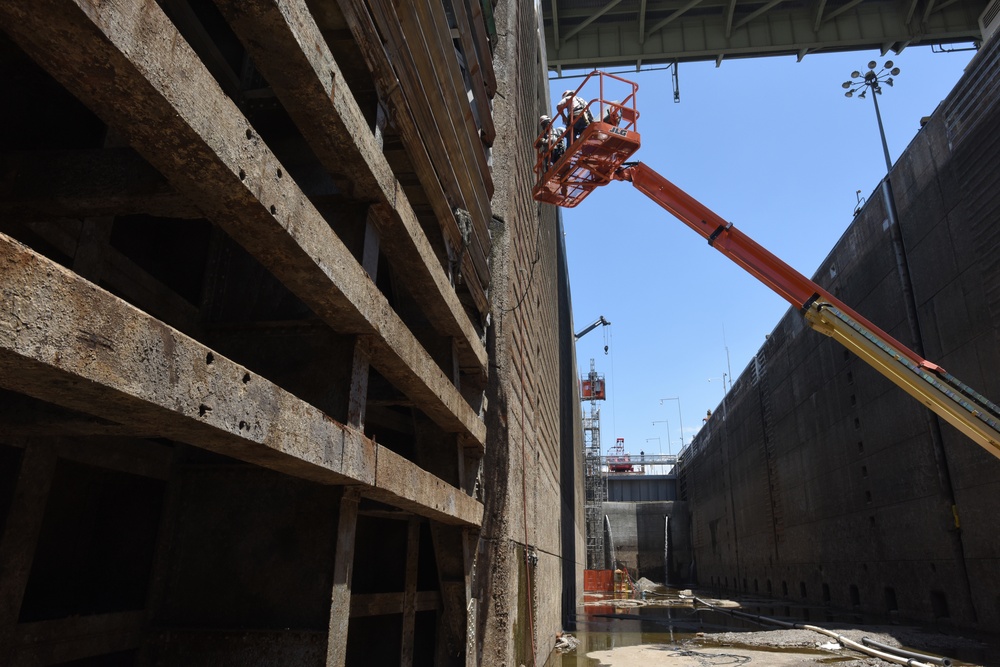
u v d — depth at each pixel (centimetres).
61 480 401
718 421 5672
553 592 1636
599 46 3097
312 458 317
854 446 2775
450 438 681
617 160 1411
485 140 919
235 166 246
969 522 1941
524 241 1230
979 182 1878
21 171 320
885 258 2481
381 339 405
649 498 8150
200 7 498
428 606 737
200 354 237
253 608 393
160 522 424
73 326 180
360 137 361
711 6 3012
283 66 297
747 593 4641
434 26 533
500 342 916
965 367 1962
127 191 313
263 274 456
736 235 1577
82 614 362
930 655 1496
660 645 1705
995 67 1797
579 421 4112
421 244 482
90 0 178
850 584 2816
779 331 3853
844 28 2998
